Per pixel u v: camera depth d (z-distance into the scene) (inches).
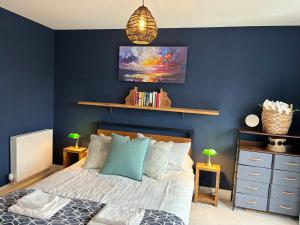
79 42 148.1
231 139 131.0
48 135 146.9
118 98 144.9
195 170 135.5
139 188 93.4
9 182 126.0
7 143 123.3
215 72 130.4
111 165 105.4
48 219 65.4
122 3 99.2
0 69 116.0
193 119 135.2
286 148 117.9
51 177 100.0
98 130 145.4
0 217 64.9
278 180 112.0
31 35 133.3
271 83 124.3
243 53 126.2
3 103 119.3
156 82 136.8
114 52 143.1
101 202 78.8
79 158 138.4
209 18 113.9
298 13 102.4
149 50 135.9
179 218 71.9
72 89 152.0
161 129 139.1
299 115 121.8
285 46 121.2
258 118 123.5
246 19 113.2
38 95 142.8
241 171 116.7
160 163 107.3
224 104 130.6
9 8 112.5
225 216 112.2
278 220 111.0
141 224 65.2
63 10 111.5
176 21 120.3
